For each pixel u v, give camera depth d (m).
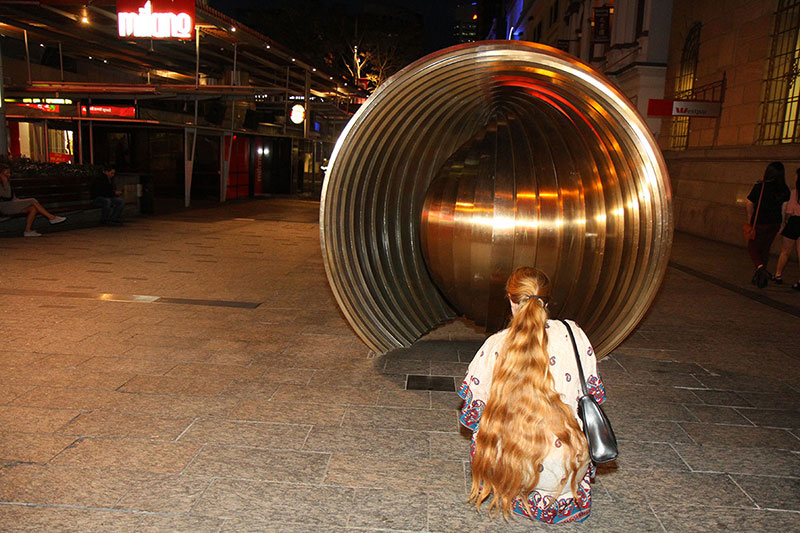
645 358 5.71
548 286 2.78
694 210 16.81
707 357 5.78
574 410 2.63
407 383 4.89
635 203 4.79
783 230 9.29
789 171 12.35
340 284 5.17
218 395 4.47
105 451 3.55
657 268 4.75
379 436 3.90
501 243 4.79
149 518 2.90
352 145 4.90
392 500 3.14
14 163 13.16
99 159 21.41
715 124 16.31
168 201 21.14
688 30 18.34
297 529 2.86
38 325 6.14
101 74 24.86
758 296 8.55
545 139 4.98
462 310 5.63
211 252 11.07
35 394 4.37
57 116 17.53
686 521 3.04
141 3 14.11
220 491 3.17
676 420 4.30
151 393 4.46
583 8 30.17
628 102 4.40
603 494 3.28
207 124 20.47
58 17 15.84
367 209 5.62
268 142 25.59
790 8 13.01
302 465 3.48
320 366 5.22
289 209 20.23
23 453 3.49
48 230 13.09
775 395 4.84
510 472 2.57
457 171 5.20
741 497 3.29
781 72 13.44
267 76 25.03
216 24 15.59
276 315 6.86
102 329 6.08
